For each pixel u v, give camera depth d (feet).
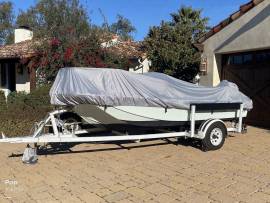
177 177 22.88
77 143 32.27
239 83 46.19
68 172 23.86
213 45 48.14
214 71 48.44
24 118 43.37
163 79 30.71
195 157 28.02
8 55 64.54
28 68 62.18
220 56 48.65
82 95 25.49
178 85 30.81
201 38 49.57
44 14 66.18
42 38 59.41
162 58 64.64
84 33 60.59
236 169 24.71
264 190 20.57
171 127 32.35
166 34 66.03
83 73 26.53
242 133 37.24
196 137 30.37
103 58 58.39
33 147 28.91
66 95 25.70
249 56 44.83
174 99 29.50
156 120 29.71
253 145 32.45
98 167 25.04
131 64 68.90
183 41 64.59
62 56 54.60
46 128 29.63
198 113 31.17
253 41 41.88
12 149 30.27
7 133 36.40
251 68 44.52
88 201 18.90
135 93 27.71
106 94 26.30
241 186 21.22
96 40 57.16
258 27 41.16
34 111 46.14
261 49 42.34
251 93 44.55
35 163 25.85
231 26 45.11
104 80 26.78
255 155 28.73
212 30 47.57
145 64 75.20
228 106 32.58
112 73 27.17
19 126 39.09
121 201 18.89
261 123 43.32
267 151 30.12
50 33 58.85
